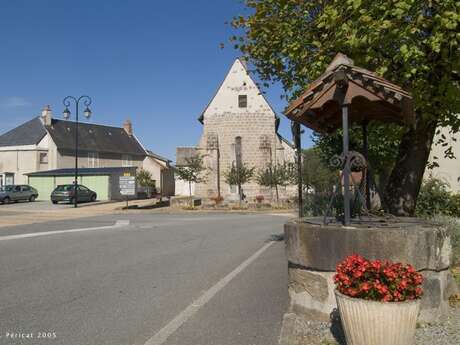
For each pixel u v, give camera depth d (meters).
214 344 4.34
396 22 5.70
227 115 34.56
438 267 4.67
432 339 4.08
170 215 24.25
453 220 7.25
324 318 4.78
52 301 5.96
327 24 6.54
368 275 3.62
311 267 4.86
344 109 5.07
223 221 19.70
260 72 9.42
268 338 4.49
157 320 5.12
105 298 6.10
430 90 6.43
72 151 49.00
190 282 7.12
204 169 34.00
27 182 44.09
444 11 5.43
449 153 8.94
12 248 10.95
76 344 4.37
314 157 36.41
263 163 33.88
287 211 27.88
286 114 5.57
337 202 9.81
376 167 13.90
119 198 38.66
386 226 4.82
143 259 9.34
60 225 17.50
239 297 6.14
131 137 59.41
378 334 3.43
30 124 50.06
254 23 8.11
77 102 30.09
